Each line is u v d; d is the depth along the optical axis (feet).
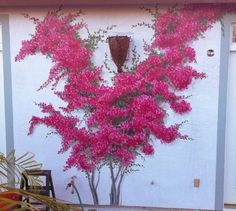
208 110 14.16
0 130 15.34
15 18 14.44
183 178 14.65
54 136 15.03
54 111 14.85
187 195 14.71
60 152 15.07
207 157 14.40
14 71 14.79
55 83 14.70
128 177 14.94
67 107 14.78
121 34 14.11
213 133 14.25
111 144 14.80
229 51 13.88
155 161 14.70
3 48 14.67
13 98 14.96
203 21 13.69
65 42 14.38
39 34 14.46
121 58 13.73
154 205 14.96
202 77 14.01
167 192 14.82
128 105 14.44
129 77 14.24
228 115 14.49
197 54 13.92
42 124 14.99
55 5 13.98
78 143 14.92
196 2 13.08
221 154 14.29
